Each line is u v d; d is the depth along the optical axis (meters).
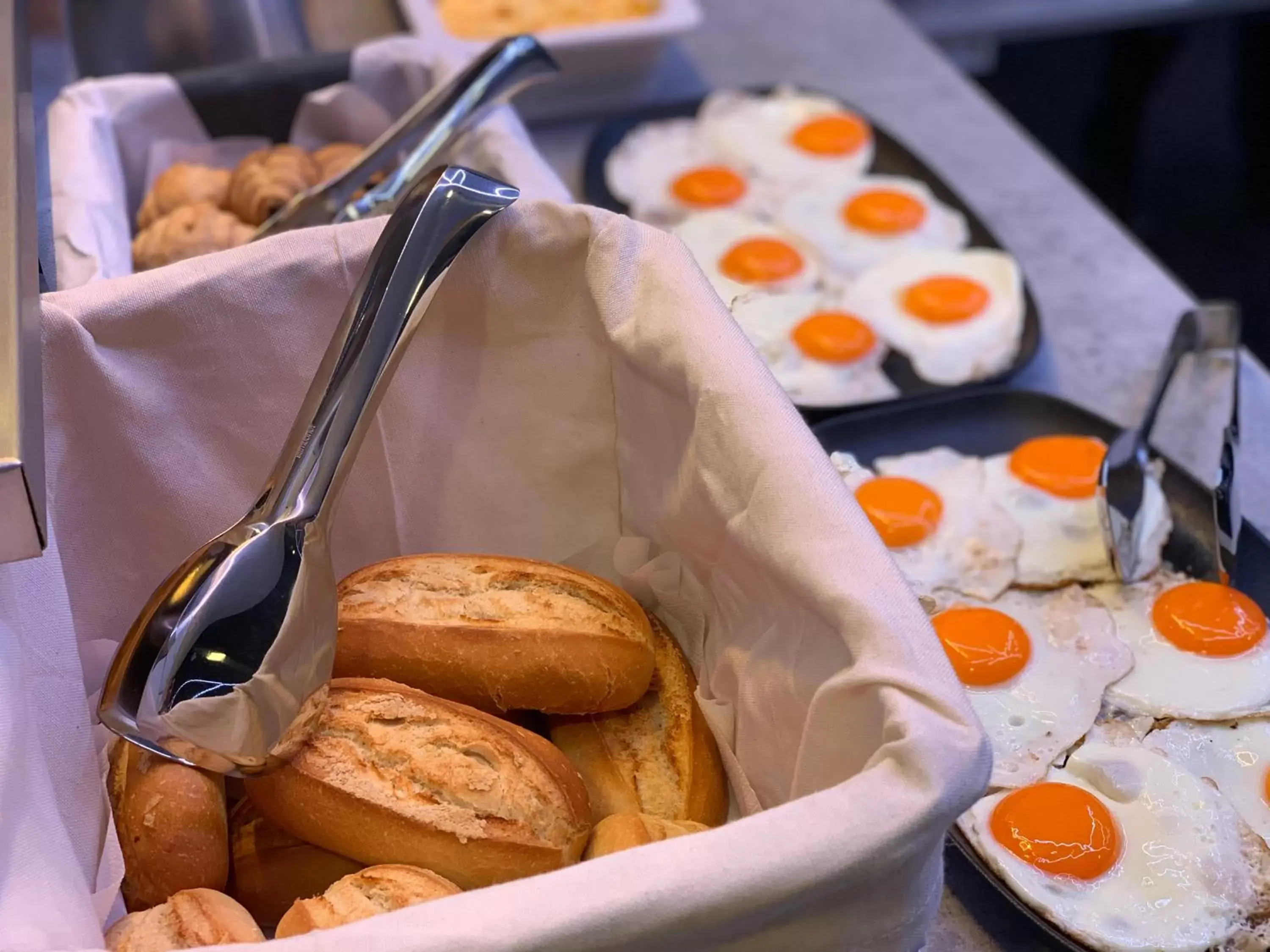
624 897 0.39
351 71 0.85
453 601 0.54
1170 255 1.46
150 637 0.49
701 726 0.53
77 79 0.93
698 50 1.09
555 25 1.02
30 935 0.42
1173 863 0.58
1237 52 1.64
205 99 0.84
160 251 0.77
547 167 0.70
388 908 0.47
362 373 0.52
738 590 0.52
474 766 0.49
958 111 1.04
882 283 0.87
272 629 0.49
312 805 0.49
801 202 0.93
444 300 0.55
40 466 0.43
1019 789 0.60
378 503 0.59
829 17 1.13
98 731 0.54
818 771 0.47
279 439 0.57
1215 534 0.69
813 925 0.44
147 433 0.55
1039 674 0.65
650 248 0.54
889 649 0.45
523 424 0.58
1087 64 1.70
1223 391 0.78
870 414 0.76
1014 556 0.70
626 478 0.58
